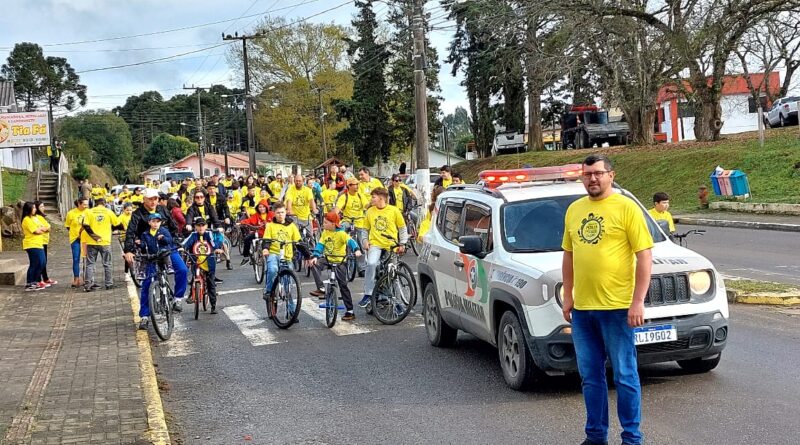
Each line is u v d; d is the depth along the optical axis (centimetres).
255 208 1748
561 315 685
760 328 966
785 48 4409
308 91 6956
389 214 1169
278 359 960
